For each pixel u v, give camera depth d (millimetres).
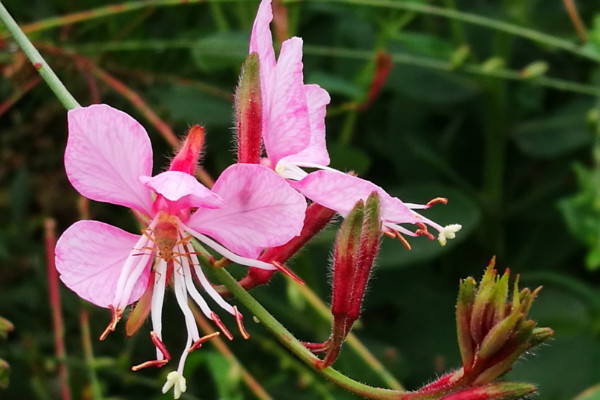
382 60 265
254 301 196
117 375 265
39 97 305
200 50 271
